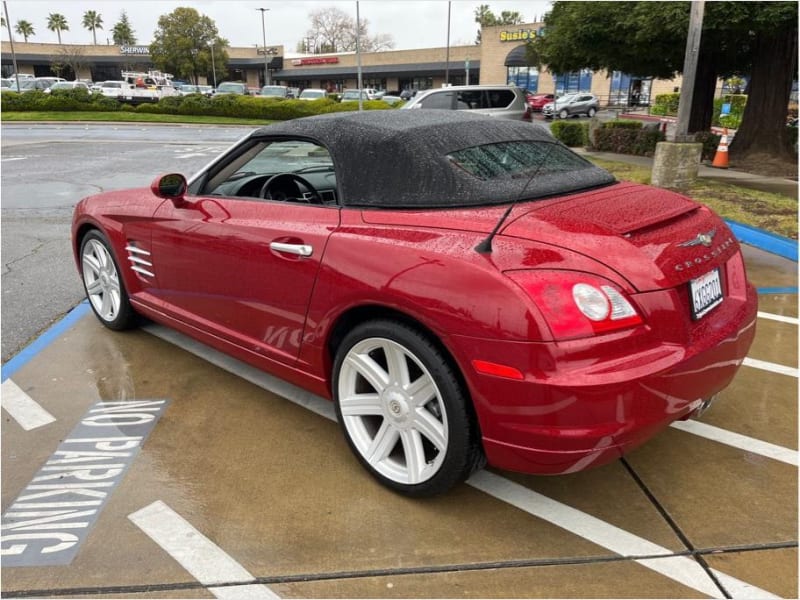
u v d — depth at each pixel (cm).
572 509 252
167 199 363
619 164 1323
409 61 6594
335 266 258
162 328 449
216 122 3238
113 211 402
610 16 1243
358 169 274
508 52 4912
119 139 2194
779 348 404
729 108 3131
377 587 212
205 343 358
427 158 263
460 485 269
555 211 245
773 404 333
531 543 232
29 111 3619
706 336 237
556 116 3634
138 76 5491
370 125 286
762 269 580
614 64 1498
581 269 212
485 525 242
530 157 294
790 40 1277
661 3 1118
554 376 203
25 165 1410
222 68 7619
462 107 1409
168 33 7281
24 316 474
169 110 3616
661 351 217
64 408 336
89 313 481
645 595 207
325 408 336
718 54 1524
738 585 211
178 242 346
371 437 274
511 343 207
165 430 313
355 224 263
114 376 372
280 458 288
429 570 219
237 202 321
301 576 217
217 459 288
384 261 241
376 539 235
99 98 3691
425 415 242
